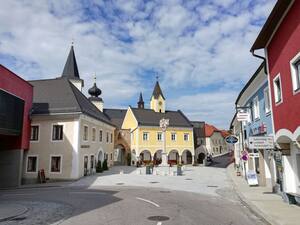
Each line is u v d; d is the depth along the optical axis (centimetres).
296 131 1148
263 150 2012
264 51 1493
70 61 5378
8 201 1548
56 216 1109
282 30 1264
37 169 2988
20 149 2575
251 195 1577
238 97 2530
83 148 3106
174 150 5816
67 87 3497
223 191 1914
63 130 3005
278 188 1605
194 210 1207
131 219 1023
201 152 6812
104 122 3991
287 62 1225
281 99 1314
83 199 1566
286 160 1385
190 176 3106
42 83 3650
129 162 5588
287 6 1171
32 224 983
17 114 2483
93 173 3403
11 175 2547
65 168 2922
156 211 1181
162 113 6300
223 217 1066
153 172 3591
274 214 1062
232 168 4206
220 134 8888
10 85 2348
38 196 1766
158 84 6912
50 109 3095
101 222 982
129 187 2194
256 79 1850
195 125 8094
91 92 6197
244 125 2638
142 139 5597
